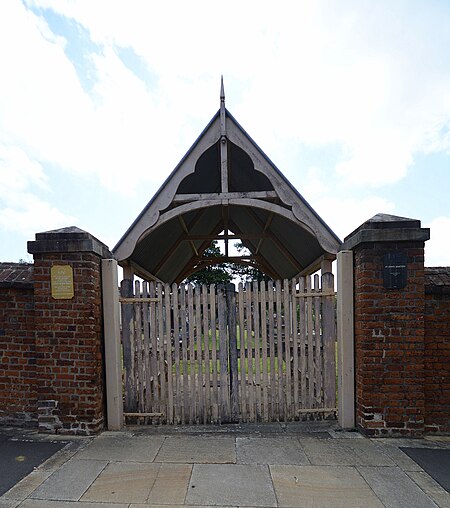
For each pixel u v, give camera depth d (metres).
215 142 4.90
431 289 4.32
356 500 3.00
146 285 4.93
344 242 4.86
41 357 4.44
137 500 3.01
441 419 4.36
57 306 4.44
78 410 4.40
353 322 4.59
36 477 3.38
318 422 4.78
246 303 4.92
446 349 4.36
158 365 4.93
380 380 4.23
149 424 4.85
